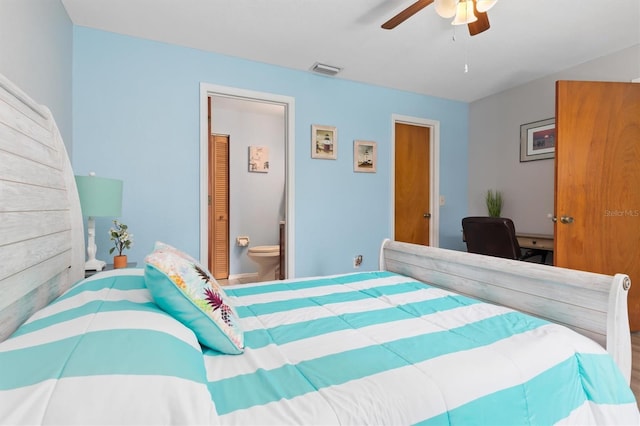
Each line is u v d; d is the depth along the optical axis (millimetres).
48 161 1239
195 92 2801
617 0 2090
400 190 4000
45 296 1112
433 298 1515
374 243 3695
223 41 2668
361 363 888
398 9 2223
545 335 1062
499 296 1496
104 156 2516
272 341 1052
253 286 1780
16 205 907
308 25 2426
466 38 2588
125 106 2572
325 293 1635
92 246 2035
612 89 2586
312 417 661
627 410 999
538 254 3240
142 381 562
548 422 887
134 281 1162
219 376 825
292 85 3203
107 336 674
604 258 2580
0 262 800
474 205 4172
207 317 938
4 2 1378
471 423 784
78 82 2426
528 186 3523
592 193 2570
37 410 483
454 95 3963
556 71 3225
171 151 2732
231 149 4480
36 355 600
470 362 895
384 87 3693
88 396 516
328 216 3436
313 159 3340
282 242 3789
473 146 4188
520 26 2396
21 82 1544
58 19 2086
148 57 2637
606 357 1049
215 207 4426
